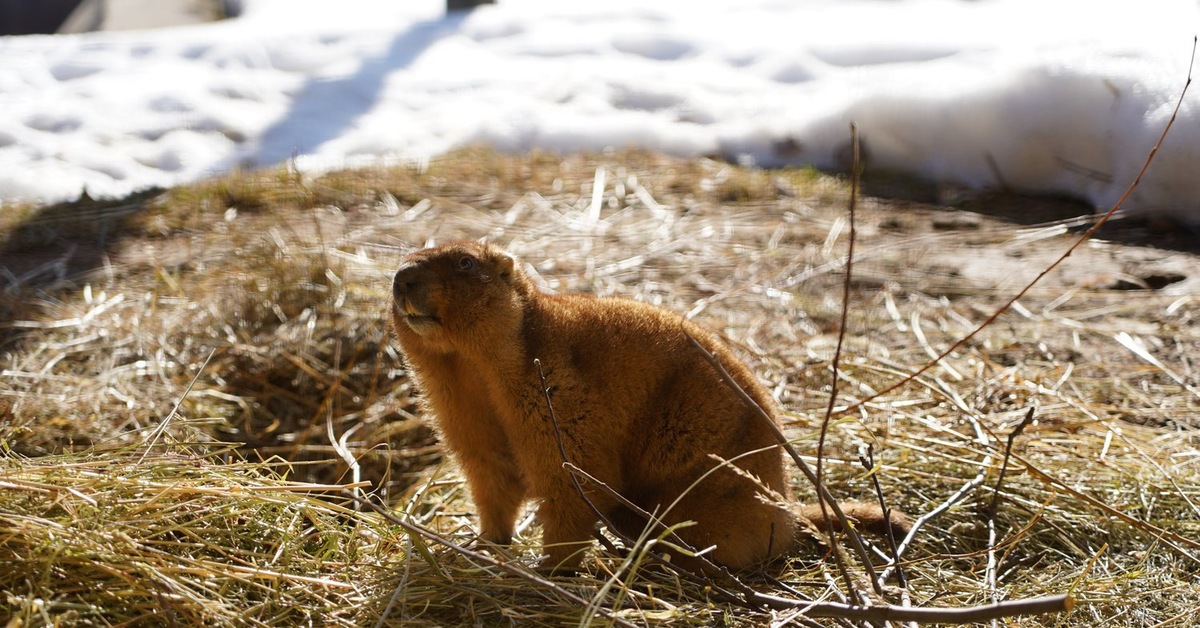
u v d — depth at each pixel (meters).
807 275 7.73
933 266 7.94
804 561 4.42
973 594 4.09
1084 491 4.87
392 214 8.91
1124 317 6.98
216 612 3.56
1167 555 4.45
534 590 3.92
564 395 4.10
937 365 6.25
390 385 6.34
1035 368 6.28
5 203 9.30
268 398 6.23
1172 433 5.49
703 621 3.79
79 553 3.58
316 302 6.82
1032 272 7.79
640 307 4.47
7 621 3.39
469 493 5.18
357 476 4.84
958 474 5.06
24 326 6.63
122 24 19.03
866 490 4.98
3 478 3.86
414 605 3.84
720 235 8.63
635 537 4.32
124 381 6.09
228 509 4.05
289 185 9.30
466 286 4.07
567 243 8.38
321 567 4.04
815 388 6.03
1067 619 3.97
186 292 7.13
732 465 4.00
